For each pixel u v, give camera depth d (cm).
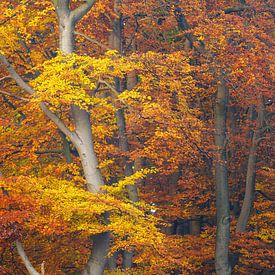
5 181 2359
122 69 2728
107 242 2717
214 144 3728
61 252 2992
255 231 4112
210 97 4247
